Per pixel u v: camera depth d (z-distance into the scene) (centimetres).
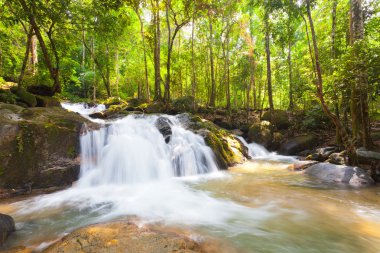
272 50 2320
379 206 546
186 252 311
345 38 1269
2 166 580
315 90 988
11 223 404
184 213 500
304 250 363
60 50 1288
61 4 886
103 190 656
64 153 681
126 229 363
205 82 2480
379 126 1394
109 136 811
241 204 561
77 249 310
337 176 751
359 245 381
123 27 1619
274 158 1207
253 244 377
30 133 637
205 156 916
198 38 2300
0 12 953
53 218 467
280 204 560
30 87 1178
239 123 1644
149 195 621
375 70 757
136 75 2453
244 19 1983
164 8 1678
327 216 492
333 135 1345
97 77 2256
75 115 854
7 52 1551
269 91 1588
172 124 1083
